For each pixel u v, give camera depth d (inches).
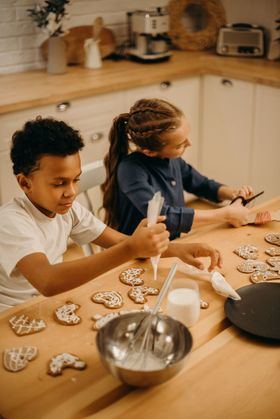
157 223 52.7
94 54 135.3
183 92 139.6
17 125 111.7
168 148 71.4
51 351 47.5
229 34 147.3
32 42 136.3
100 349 43.2
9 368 45.2
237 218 70.6
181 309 50.1
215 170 149.2
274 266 61.4
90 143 124.7
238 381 44.1
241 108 136.8
